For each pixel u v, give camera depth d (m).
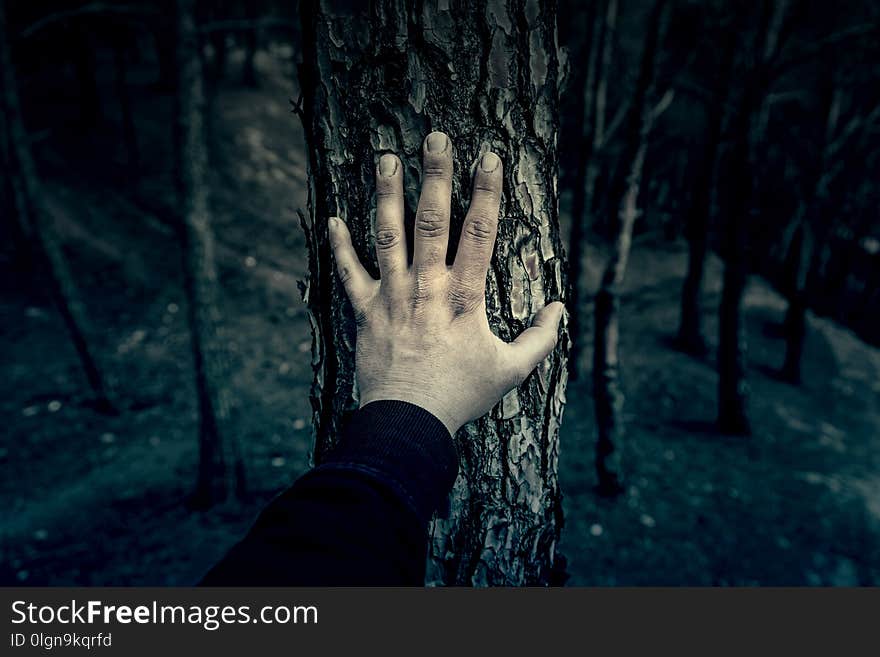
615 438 6.39
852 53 11.22
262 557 0.56
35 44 14.75
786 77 13.15
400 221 0.91
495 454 1.07
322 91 0.95
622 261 6.19
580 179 9.16
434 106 0.92
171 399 8.72
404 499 0.66
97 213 13.27
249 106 20.36
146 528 5.91
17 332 9.84
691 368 10.85
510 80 0.93
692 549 5.67
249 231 14.17
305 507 0.62
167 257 12.80
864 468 8.28
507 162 0.95
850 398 11.17
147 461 7.27
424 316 0.85
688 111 15.27
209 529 5.92
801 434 9.10
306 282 1.08
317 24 0.93
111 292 11.28
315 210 1.02
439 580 1.13
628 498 6.48
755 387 10.76
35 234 7.45
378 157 0.94
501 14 0.90
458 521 1.11
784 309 14.54
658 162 16.30
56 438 7.52
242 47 25.69
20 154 7.18
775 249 18.75
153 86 20.27
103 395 8.07
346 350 1.02
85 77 16.16
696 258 11.20
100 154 15.57
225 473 6.31
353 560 0.57
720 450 8.10
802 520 6.51
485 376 0.85
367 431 0.74
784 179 16.52
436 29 0.89
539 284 1.03
